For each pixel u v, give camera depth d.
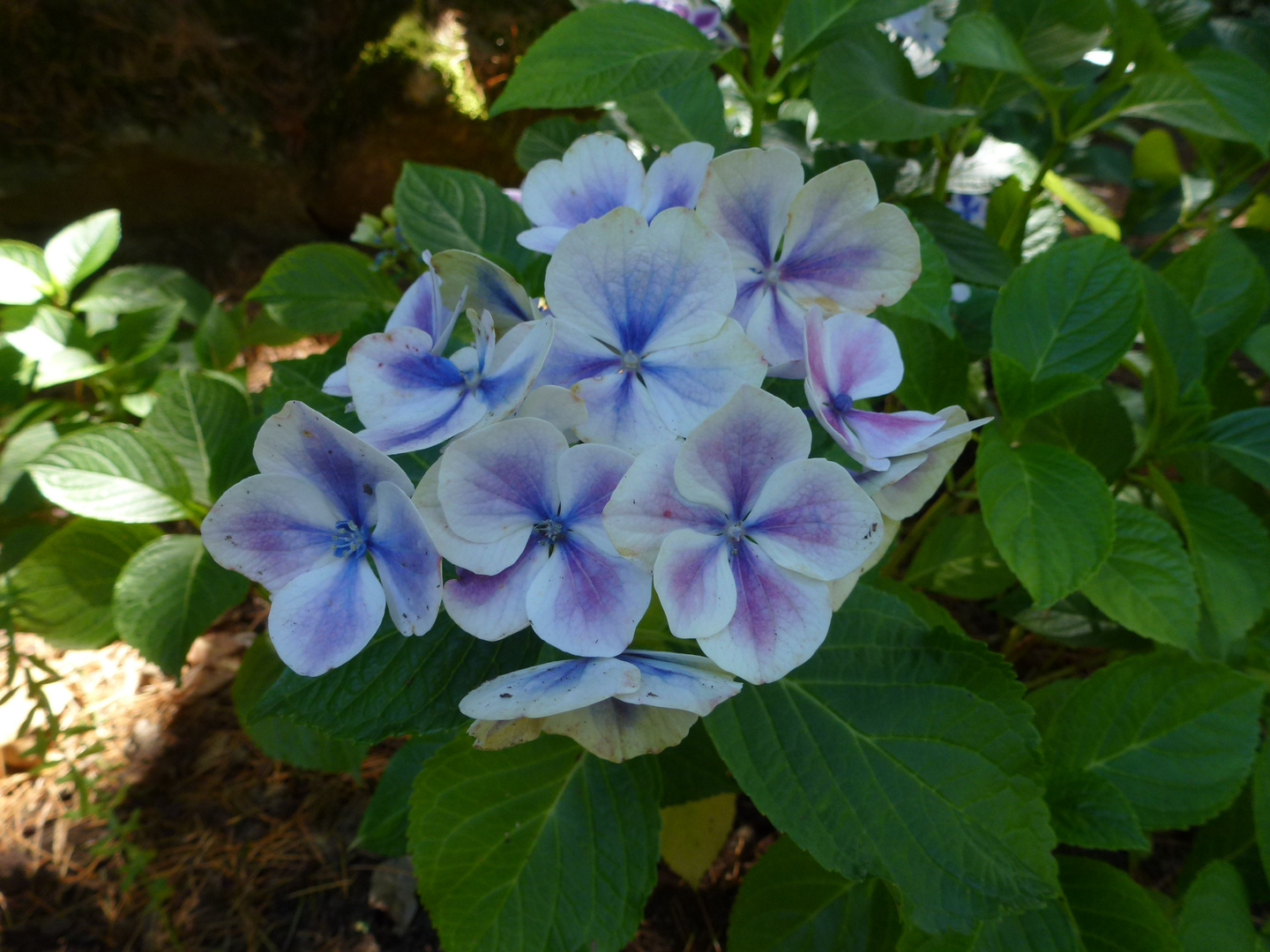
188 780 0.41
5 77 0.61
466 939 0.25
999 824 0.22
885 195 0.41
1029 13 0.35
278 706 0.21
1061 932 0.26
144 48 0.63
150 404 0.46
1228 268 0.35
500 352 0.19
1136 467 0.36
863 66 0.34
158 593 0.34
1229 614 0.30
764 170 0.20
